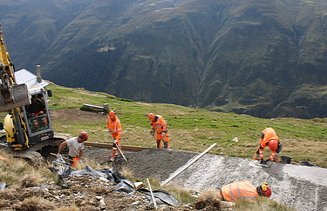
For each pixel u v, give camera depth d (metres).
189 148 24.23
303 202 13.10
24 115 15.75
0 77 11.56
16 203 8.85
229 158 16.83
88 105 43.19
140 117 39.75
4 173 10.66
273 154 15.73
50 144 17.00
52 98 54.94
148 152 19.27
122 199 10.09
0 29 13.47
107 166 17.16
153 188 12.33
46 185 10.61
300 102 192.38
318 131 41.19
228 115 53.09
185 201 11.46
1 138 18.27
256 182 14.70
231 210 10.00
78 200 9.49
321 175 14.59
